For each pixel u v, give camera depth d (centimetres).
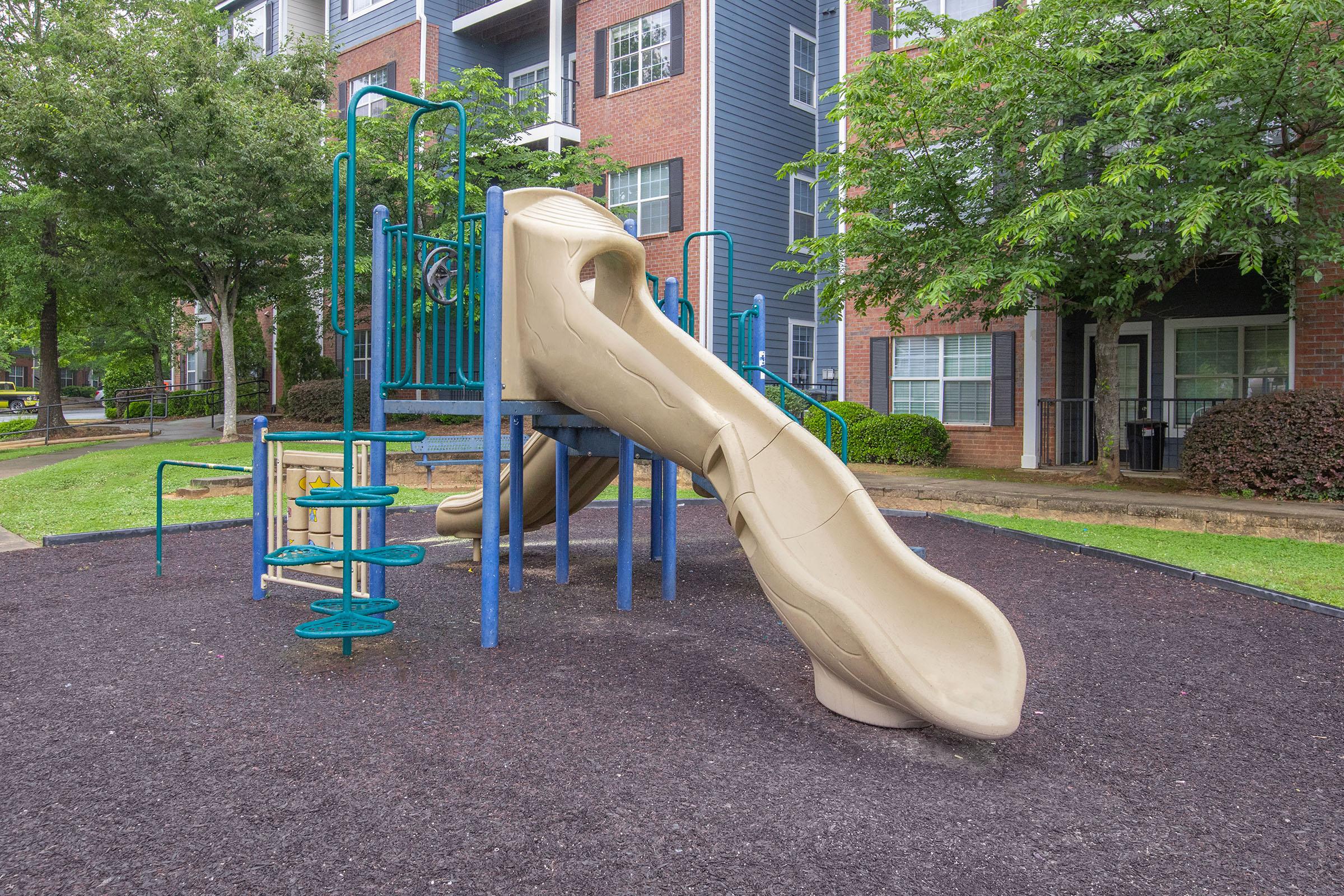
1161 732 358
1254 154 918
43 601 557
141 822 263
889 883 235
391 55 2216
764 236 1906
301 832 257
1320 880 242
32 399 4503
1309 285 1195
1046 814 280
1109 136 1029
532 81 2234
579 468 675
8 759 309
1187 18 977
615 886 230
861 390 1606
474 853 246
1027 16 1039
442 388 492
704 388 458
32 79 1625
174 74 1606
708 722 355
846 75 1603
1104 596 610
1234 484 1043
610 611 548
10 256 1862
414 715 357
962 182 1229
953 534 898
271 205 1684
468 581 639
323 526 529
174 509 977
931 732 350
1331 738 354
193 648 452
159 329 2808
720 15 1791
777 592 378
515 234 506
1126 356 1473
